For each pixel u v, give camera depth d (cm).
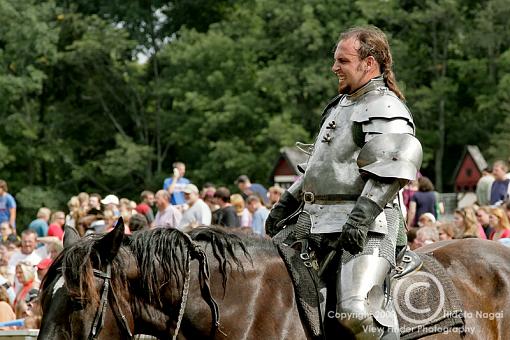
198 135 6050
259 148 5834
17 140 5809
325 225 719
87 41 5850
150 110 6366
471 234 1515
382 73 746
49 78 6122
